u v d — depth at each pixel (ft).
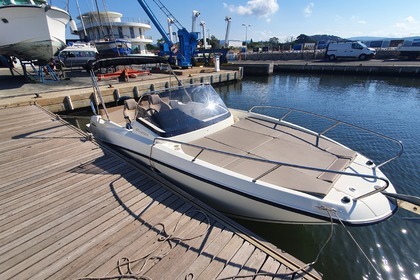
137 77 51.96
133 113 15.99
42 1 38.34
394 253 10.65
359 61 86.84
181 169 10.74
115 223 9.05
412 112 32.19
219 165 10.31
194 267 7.30
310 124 27.43
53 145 16.17
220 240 8.29
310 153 11.03
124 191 11.00
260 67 76.79
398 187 15.23
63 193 10.89
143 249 7.91
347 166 10.02
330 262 10.28
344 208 7.91
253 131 13.53
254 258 7.61
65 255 7.68
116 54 67.87
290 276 7.07
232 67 67.87
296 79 69.26
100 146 15.92
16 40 35.01
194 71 59.57
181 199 10.43
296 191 8.51
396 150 20.25
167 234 8.52
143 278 6.95
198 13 73.97
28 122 21.11
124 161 13.79
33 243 8.13
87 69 15.46
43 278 6.94
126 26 121.29
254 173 9.70
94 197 10.59
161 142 11.97
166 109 13.12
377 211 8.02
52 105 31.42
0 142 16.74
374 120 28.89
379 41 115.03
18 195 10.74
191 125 12.85
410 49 82.48
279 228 11.53
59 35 38.24
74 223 9.05
